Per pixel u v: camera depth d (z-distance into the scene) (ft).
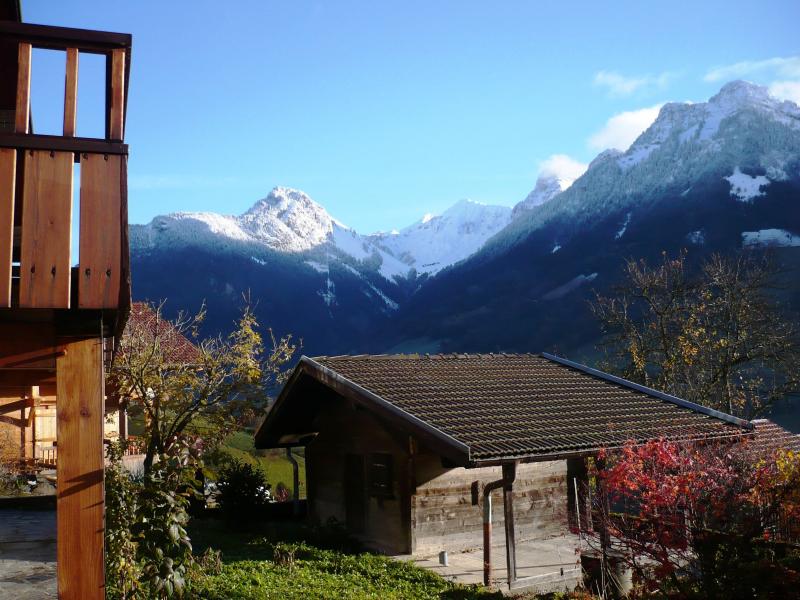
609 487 29.14
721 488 26.43
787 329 77.82
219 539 45.55
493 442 36.35
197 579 26.25
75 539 16.29
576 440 38.63
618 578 33.58
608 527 29.84
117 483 23.85
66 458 16.52
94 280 16.44
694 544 26.76
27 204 16.31
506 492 35.83
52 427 65.51
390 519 43.75
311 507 52.90
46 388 33.40
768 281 85.30
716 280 77.36
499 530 45.14
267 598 29.50
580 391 50.88
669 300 75.92
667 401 51.44
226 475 54.49
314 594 30.76
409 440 42.29
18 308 16.02
